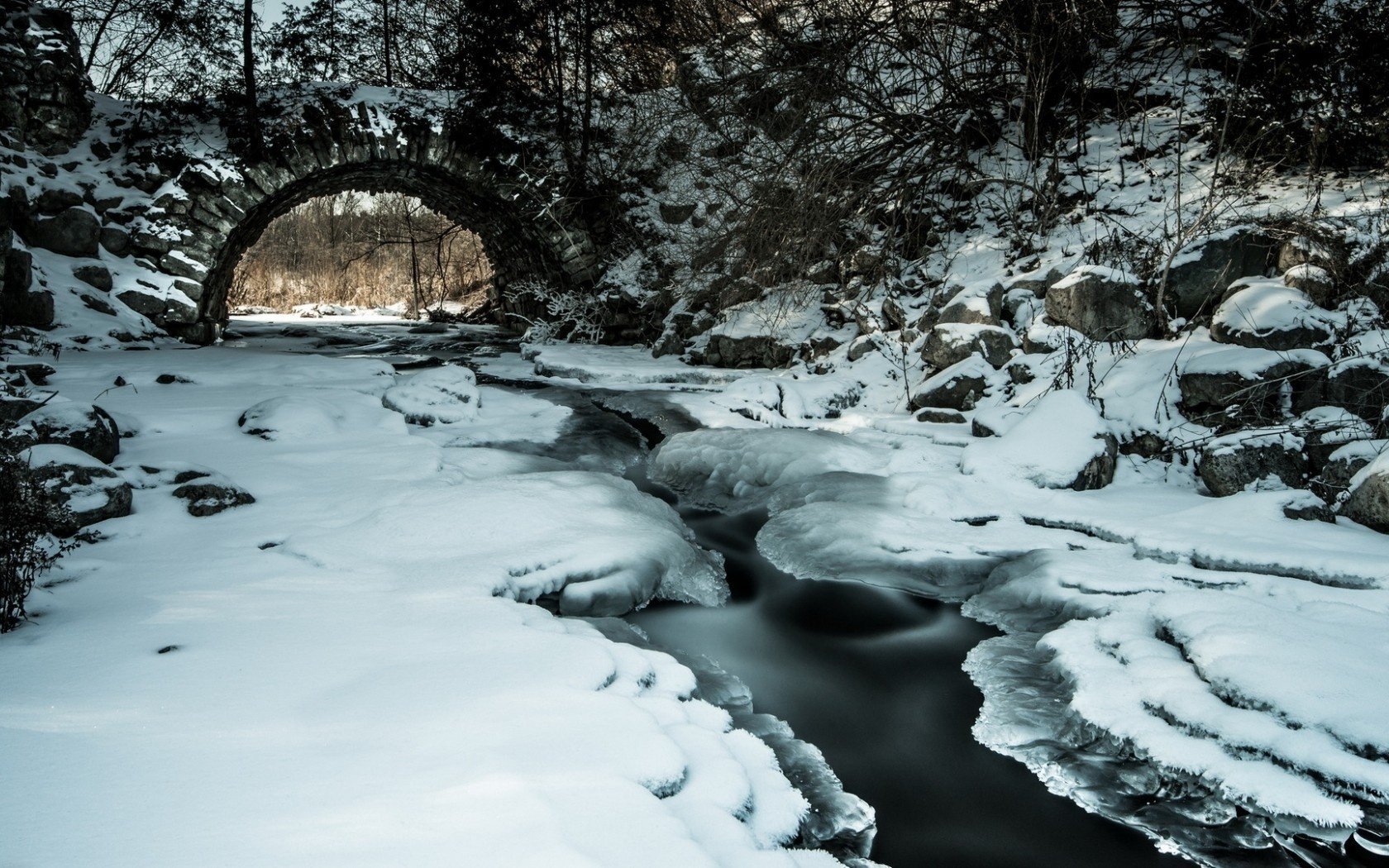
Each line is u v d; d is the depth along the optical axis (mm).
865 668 5344
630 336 16859
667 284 16547
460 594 4867
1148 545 5957
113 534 5730
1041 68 11891
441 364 14867
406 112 16766
